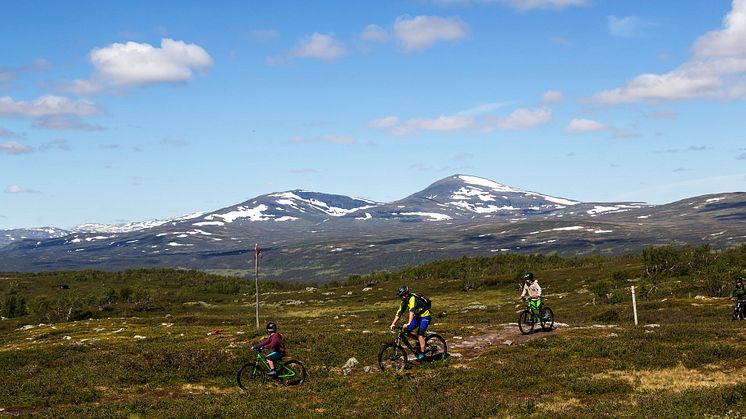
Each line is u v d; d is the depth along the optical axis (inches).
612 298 2716.5
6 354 1323.8
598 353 984.9
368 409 752.3
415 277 5551.2
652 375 842.8
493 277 4596.5
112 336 1897.1
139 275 7160.4
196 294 5378.9
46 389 1002.7
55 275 7185.0
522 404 713.0
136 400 898.7
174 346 1373.0
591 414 634.2
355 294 4591.5
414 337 1001.5
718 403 637.9
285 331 1631.4
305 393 890.1
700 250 3853.3
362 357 1165.1
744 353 936.3
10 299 4247.0
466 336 1318.9
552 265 5408.5
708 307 1966.0
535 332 1289.4
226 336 1562.5
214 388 1018.7
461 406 711.7
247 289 5876.0
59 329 2469.2
